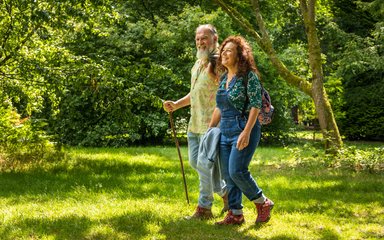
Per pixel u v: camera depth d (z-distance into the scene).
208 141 5.07
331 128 10.91
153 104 9.93
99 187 7.28
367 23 21.58
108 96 9.59
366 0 20.58
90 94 10.13
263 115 4.90
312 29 11.10
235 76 4.85
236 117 4.86
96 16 9.31
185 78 16.25
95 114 15.65
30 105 10.29
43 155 10.11
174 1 18.25
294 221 5.27
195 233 4.66
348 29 22.19
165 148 14.67
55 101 10.27
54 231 4.72
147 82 15.69
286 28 20.69
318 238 4.62
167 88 15.95
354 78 20.77
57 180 7.93
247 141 4.68
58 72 9.17
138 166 9.94
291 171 9.51
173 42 16.00
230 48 4.85
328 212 5.80
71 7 8.45
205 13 17.19
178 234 4.62
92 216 5.27
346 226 5.11
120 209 5.61
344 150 10.15
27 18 8.04
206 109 5.37
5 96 9.20
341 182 8.05
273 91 17.59
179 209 5.69
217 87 5.32
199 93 5.37
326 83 18.72
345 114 20.69
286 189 7.44
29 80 9.18
